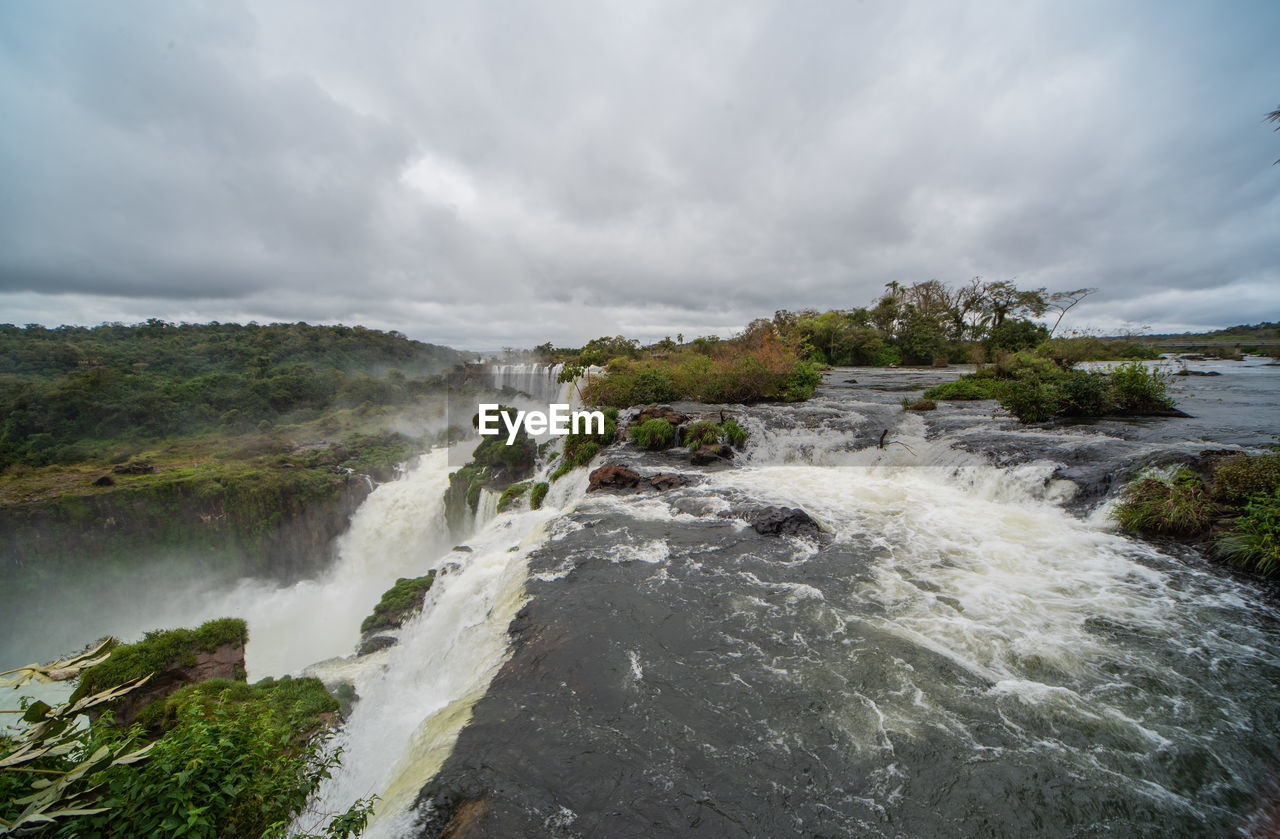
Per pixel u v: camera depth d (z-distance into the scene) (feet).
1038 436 51.78
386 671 37.47
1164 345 175.42
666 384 95.86
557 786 17.26
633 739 19.42
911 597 29.17
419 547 120.78
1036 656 23.41
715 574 33.22
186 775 14.06
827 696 21.47
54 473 157.89
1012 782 16.97
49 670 13.79
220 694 31.01
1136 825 15.37
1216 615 25.73
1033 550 33.63
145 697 33.24
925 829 15.51
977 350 152.66
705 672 23.43
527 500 71.41
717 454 61.98
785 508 41.04
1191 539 32.48
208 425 215.72
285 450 188.96
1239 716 19.52
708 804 16.48
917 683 22.06
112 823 13.56
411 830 15.92
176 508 135.85
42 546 124.57
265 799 15.88
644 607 29.45
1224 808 15.81
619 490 52.75
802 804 16.43
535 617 28.96
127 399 207.10
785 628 26.76
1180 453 38.88
